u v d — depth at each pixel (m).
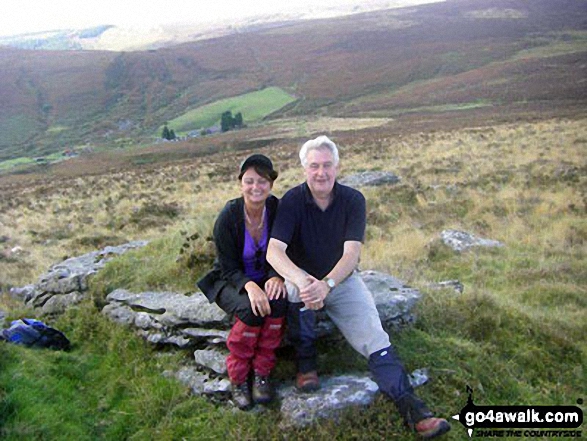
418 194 15.84
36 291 7.56
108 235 16.86
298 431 4.10
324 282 4.30
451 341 5.34
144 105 171.25
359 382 4.45
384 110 92.50
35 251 15.29
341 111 104.88
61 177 48.94
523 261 9.96
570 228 11.75
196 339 5.27
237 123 110.19
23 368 4.94
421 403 4.11
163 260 6.87
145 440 4.40
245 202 4.56
